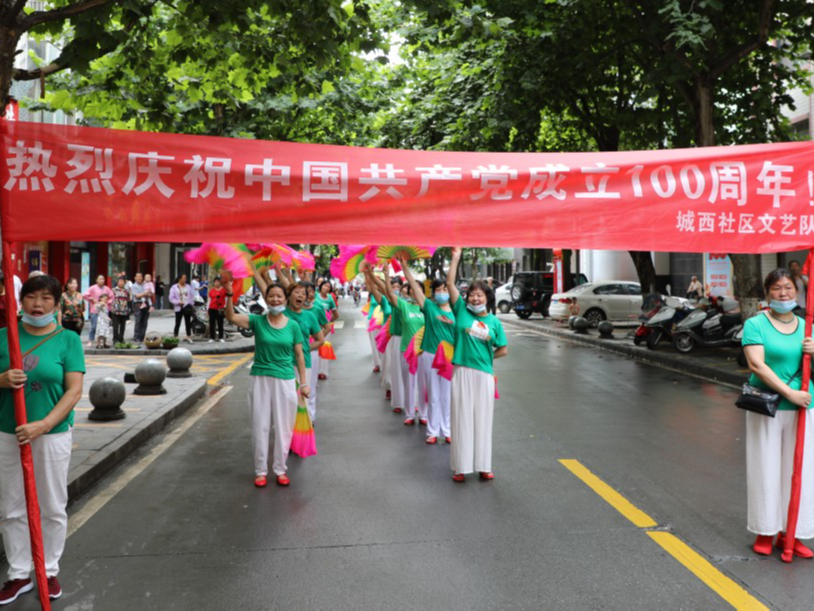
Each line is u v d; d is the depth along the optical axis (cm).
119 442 713
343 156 449
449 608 380
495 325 630
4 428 388
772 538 464
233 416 941
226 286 602
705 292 2008
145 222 423
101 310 1659
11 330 373
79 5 600
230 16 704
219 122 1463
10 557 393
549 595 395
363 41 774
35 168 411
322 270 5597
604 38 1512
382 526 507
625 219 472
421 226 452
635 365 1502
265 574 425
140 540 483
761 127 1497
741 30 1360
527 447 753
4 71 543
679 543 473
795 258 2044
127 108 995
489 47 1573
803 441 445
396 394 964
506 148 1689
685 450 739
